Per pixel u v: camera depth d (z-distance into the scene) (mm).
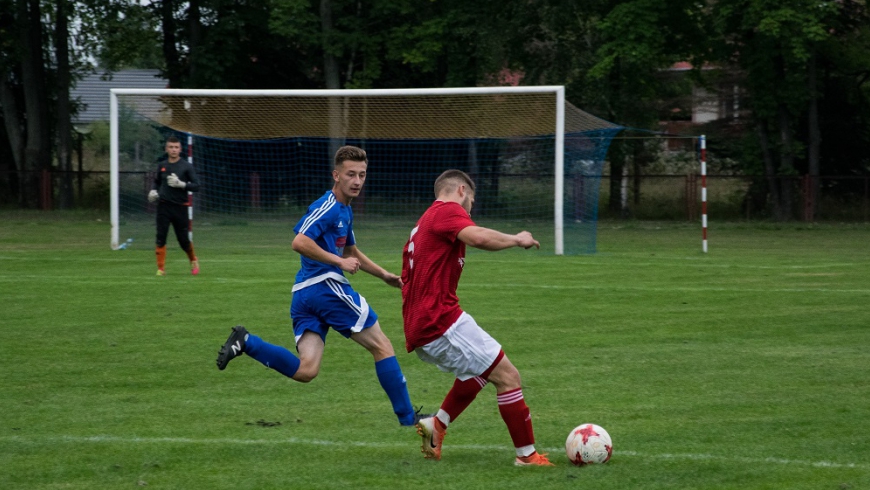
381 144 45938
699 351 14188
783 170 48469
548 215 41781
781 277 23656
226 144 46125
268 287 21312
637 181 49781
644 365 13172
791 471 8297
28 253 29219
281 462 8742
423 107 37000
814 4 43000
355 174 9852
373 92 30859
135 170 47719
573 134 37281
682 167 56000
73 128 61375
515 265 26531
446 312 8719
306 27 50344
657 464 8547
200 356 13891
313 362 9758
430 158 46094
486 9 49438
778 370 12805
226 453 9023
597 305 18812
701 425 10000
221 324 16547
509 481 8109
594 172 35812
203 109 36812
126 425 10117
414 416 9734
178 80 56469
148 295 19984
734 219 49656
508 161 42000
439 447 8844
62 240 34094
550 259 28453
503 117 36031
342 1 51125
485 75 52594
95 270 24594
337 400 11344
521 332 15828
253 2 54812
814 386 11859
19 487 7992
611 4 49156
